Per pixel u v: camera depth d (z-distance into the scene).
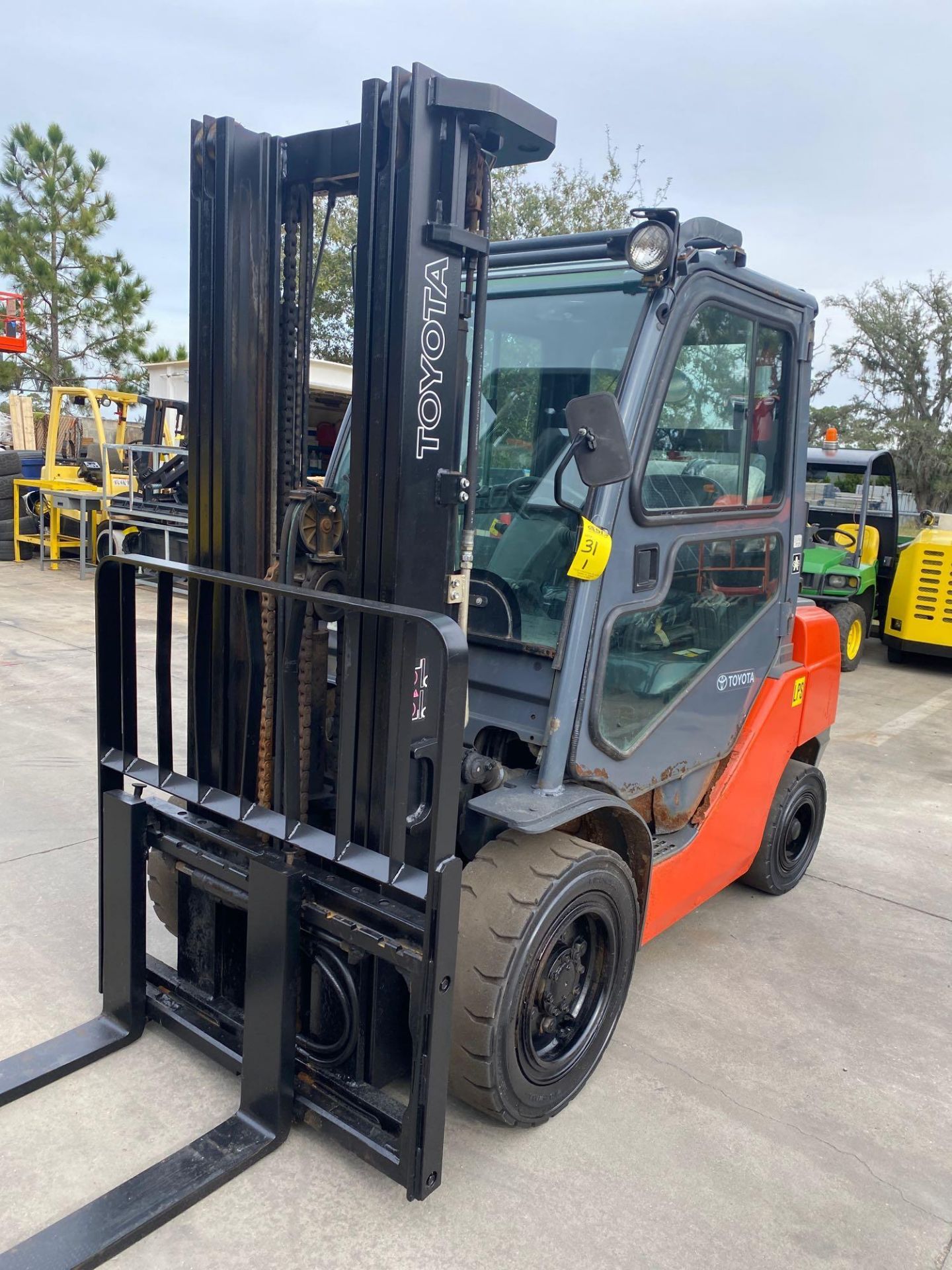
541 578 2.54
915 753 6.41
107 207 20.28
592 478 2.14
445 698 1.81
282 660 2.20
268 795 2.41
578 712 2.41
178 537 10.30
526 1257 2.02
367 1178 2.20
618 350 2.52
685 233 2.44
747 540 3.11
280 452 2.37
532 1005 2.31
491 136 2.03
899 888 4.17
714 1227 2.15
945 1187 2.35
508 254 2.72
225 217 2.24
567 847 2.34
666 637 2.77
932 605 9.02
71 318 20.12
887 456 9.21
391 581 2.08
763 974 3.34
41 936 3.19
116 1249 1.93
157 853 2.72
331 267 13.64
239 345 2.31
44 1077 2.44
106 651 2.50
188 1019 2.54
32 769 4.83
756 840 3.55
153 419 12.32
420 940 2.01
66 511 11.95
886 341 26.34
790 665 3.61
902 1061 2.87
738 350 2.83
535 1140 2.40
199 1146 2.20
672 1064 2.77
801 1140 2.48
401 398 2.00
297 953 2.17
